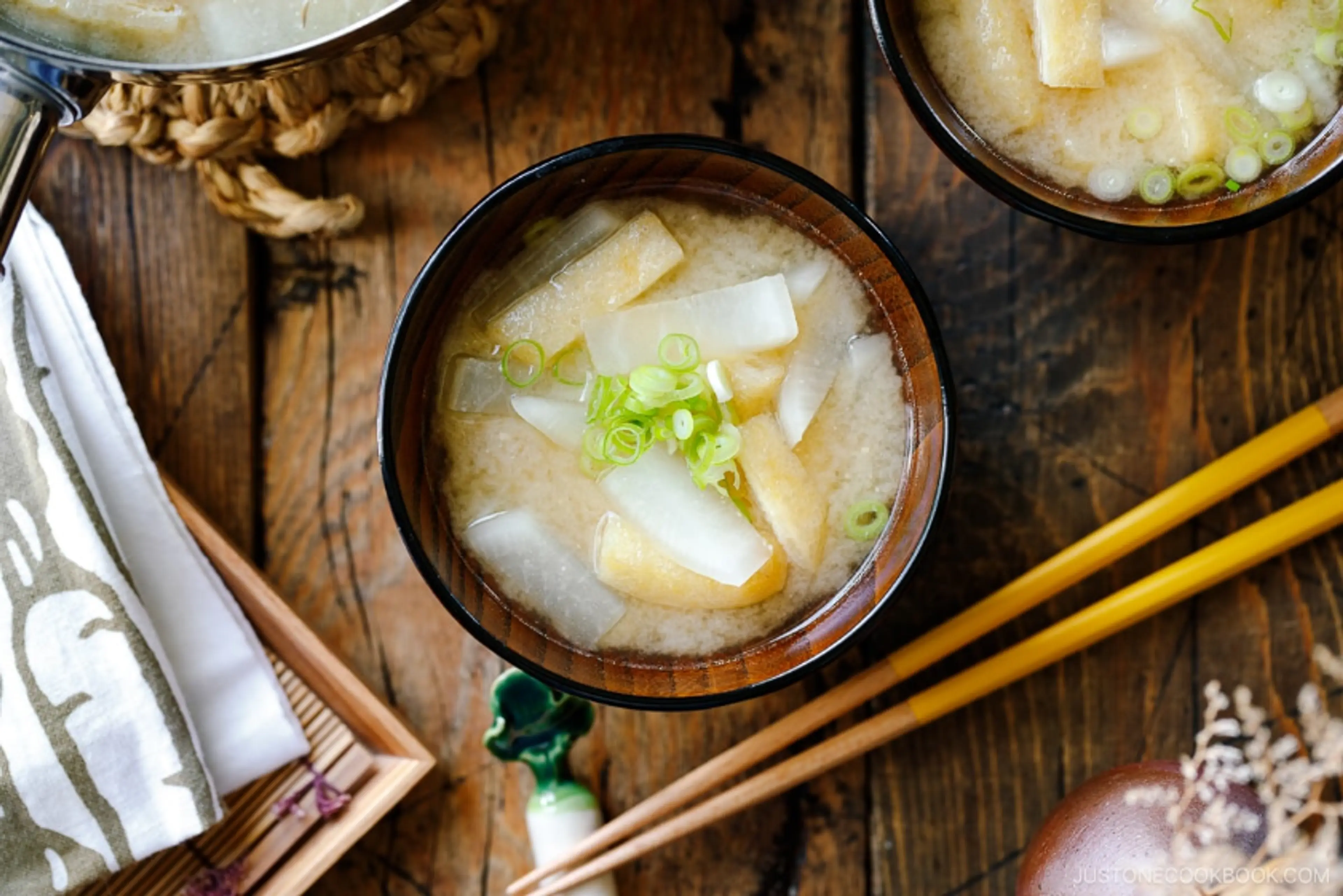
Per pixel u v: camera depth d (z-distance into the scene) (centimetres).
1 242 44
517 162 53
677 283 49
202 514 51
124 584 50
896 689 53
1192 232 47
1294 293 53
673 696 47
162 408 52
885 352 49
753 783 51
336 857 51
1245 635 53
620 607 49
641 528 48
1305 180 49
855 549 49
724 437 47
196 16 46
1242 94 49
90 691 49
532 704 51
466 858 53
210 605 51
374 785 52
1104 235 48
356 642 53
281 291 53
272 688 51
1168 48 49
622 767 53
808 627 49
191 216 52
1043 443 53
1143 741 53
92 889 51
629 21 53
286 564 53
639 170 48
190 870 51
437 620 53
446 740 53
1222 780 45
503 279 49
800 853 53
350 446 53
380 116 51
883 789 53
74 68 44
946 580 53
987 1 49
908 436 49
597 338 48
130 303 52
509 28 53
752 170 47
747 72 53
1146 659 53
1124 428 53
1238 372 53
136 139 50
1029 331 53
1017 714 53
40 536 49
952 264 53
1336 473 53
